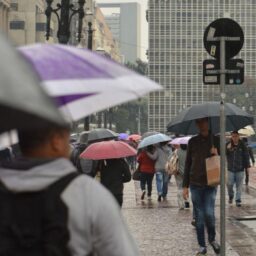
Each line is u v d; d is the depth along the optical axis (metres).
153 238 22.25
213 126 21.52
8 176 5.04
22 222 4.86
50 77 5.16
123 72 5.62
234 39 17.59
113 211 5.24
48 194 5.00
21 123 4.03
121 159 20.02
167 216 28.58
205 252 18.50
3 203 4.92
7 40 4.14
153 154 36.03
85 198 5.13
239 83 17.61
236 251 19.53
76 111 6.17
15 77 3.87
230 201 33.34
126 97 5.97
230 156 32.31
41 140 5.40
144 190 36.78
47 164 5.15
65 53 5.60
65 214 4.98
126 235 5.31
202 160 17.89
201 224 18.27
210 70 17.56
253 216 27.80
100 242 5.17
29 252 4.77
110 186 19.83
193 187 18.11
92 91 5.17
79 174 5.28
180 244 20.98
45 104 3.86
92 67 5.45
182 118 18.36
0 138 5.54
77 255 5.05
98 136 24.69
